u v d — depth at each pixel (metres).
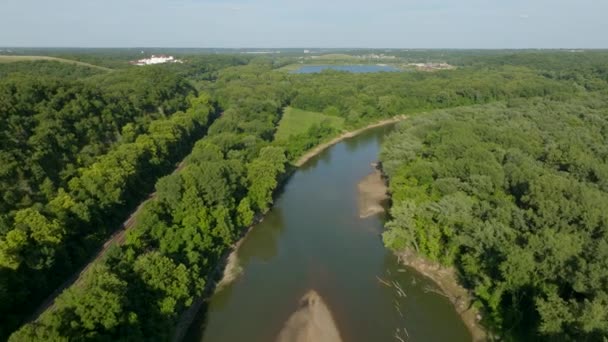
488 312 64.25
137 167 104.62
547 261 56.28
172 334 59.41
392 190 96.69
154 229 71.06
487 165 88.81
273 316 67.94
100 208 84.88
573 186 74.62
